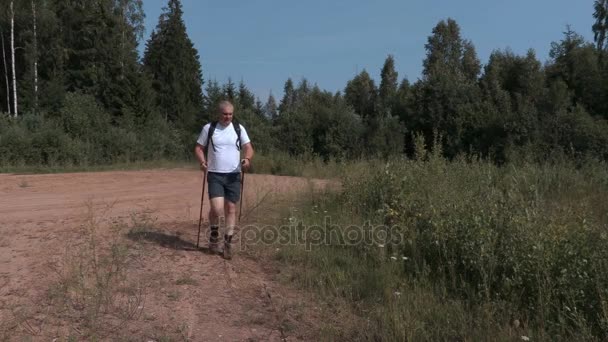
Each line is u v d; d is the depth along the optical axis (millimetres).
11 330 3814
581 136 25547
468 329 4094
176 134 29766
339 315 4527
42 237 6727
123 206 9938
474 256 5082
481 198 6480
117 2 41781
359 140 31812
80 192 12570
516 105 34219
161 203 10508
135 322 4145
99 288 4578
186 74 47938
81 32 41188
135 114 35000
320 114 32531
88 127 25359
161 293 4844
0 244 6328
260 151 23875
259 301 4875
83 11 42375
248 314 4539
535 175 10477
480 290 4664
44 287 4738
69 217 8398
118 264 5262
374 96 56281
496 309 4352
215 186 6082
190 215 8984
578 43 38281
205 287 5133
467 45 59062
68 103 26266
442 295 4852
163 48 48469
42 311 4199
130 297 4664
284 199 9906
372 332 4148
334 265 5824
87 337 3791
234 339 4031
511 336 3930
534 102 33000
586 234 4805
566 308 4012
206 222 8305
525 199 6781
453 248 5441
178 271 5523
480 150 31125
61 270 5195
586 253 4531
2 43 39750
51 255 5797
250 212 8641
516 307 4371
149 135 27484
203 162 6090
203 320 4340
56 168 20922
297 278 5496
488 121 32500
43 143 22406
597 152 24859
